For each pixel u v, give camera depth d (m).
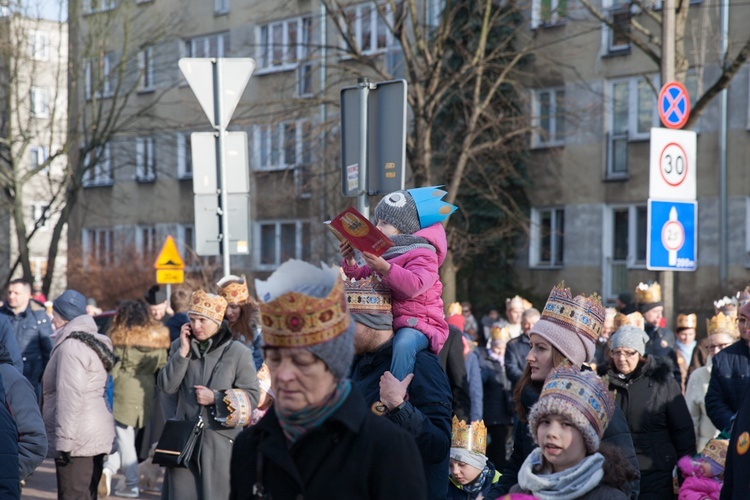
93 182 35.59
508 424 11.03
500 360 11.09
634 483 4.24
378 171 7.40
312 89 25.55
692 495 5.93
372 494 2.82
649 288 10.81
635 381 6.84
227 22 30.69
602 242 24.12
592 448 3.72
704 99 14.79
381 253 4.39
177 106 32.56
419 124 18.39
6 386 5.48
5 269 38.50
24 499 10.12
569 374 3.78
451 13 18.84
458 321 11.24
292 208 28.16
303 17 28.53
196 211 9.43
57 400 7.73
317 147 21.38
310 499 2.80
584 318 4.40
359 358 4.56
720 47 19.95
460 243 21.98
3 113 29.42
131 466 10.30
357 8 24.73
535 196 25.09
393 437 2.86
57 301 8.20
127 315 10.27
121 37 33.09
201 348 6.71
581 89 24.08
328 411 2.82
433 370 4.41
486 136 21.81
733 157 21.66
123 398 10.13
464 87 22.19
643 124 23.59
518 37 24.34
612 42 23.73
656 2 15.76
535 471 3.82
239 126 29.17
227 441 6.58
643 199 23.48
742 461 4.18
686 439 6.79
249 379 6.68
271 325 2.80
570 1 23.44
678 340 11.75
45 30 29.39
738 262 21.56
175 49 32.31
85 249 31.44
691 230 9.05
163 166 33.44
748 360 7.27
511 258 25.06
